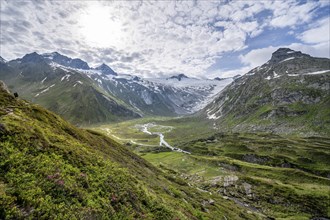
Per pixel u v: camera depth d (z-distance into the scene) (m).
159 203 27.97
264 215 79.38
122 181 26.28
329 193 92.62
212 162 142.25
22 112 31.03
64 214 16.11
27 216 14.42
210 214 49.91
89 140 46.78
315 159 144.38
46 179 18.27
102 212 18.75
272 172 120.94
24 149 20.47
